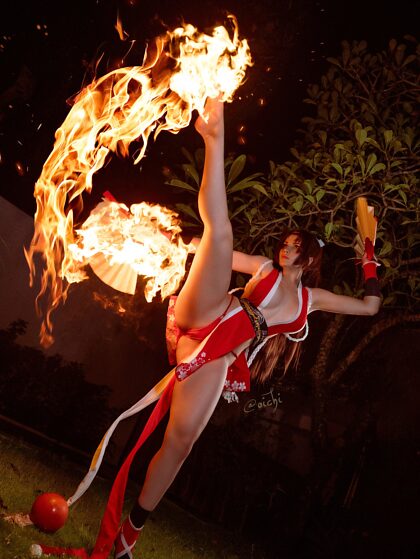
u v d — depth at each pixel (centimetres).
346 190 803
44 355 1122
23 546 387
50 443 931
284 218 727
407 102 827
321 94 867
